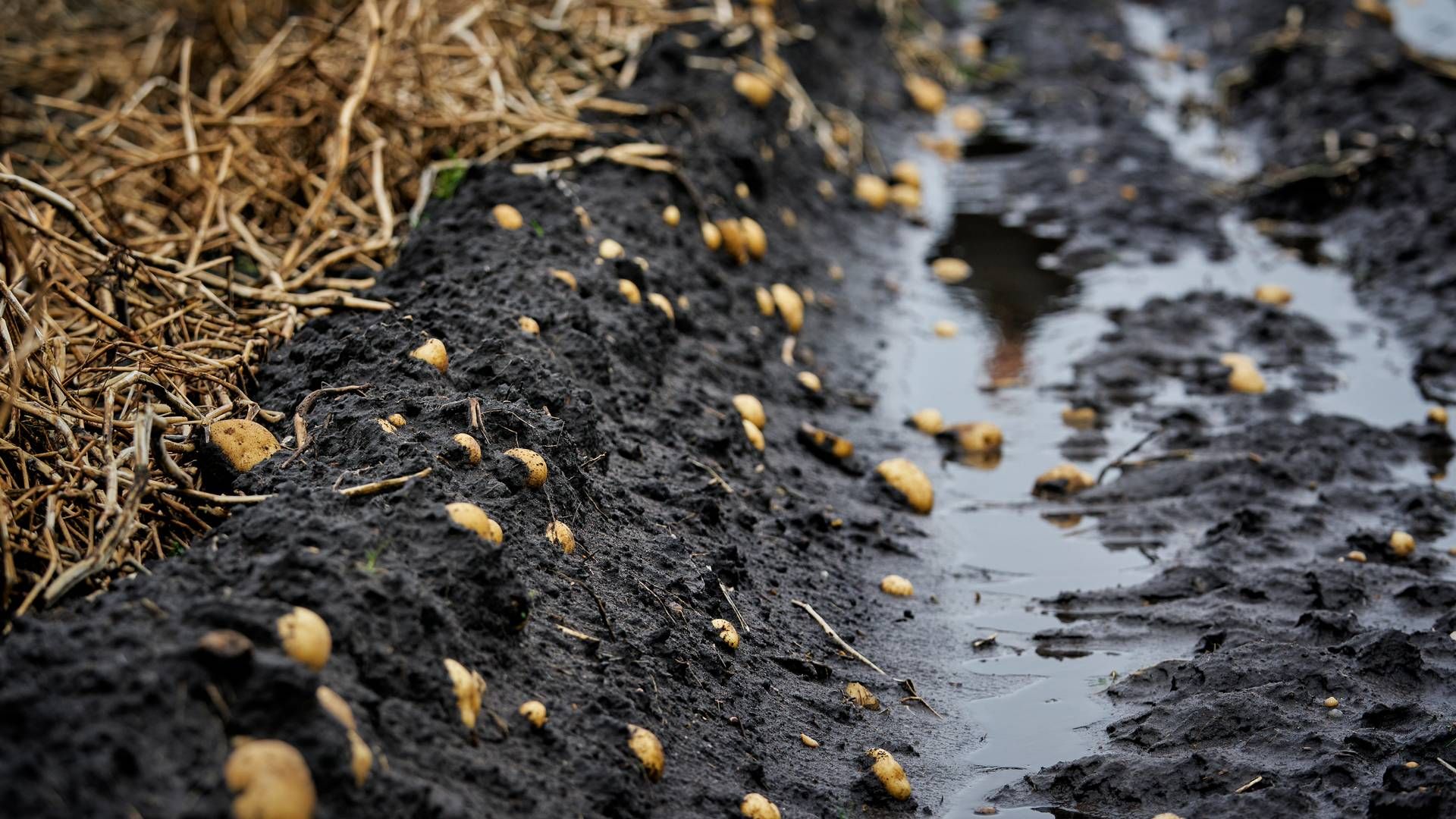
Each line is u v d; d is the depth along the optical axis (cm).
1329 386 936
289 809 331
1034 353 1019
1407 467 819
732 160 1084
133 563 469
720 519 652
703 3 1348
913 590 692
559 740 436
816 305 1046
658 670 505
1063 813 512
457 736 412
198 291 711
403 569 447
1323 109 1394
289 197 934
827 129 1320
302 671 363
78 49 1371
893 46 1736
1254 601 660
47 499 501
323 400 595
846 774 520
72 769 326
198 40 1244
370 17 930
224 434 542
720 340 873
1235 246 1209
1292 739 524
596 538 568
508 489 540
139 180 951
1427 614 637
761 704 540
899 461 802
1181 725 548
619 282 793
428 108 1030
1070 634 655
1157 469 823
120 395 584
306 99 998
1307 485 787
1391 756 506
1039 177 1377
